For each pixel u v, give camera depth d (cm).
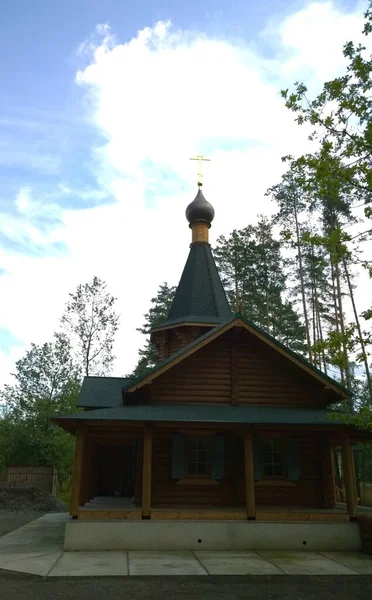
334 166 1031
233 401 1472
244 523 1235
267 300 3775
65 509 2248
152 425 1284
